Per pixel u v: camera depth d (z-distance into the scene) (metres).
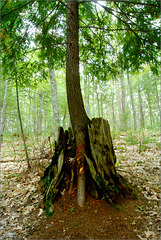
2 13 2.38
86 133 2.46
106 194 2.11
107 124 2.54
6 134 5.83
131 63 3.62
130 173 3.12
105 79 4.57
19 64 3.72
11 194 2.88
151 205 2.11
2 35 2.47
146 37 2.89
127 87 17.42
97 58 4.35
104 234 1.66
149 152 4.85
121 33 3.66
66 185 2.46
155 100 15.25
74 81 2.45
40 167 4.02
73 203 2.18
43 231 1.83
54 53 3.63
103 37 3.97
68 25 2.60
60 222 1.92
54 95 6.46
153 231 1.66
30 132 5.64
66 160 2.63
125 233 1.65
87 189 2.33
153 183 2.71
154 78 11.37
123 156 4.66
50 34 3.51
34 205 2.45
